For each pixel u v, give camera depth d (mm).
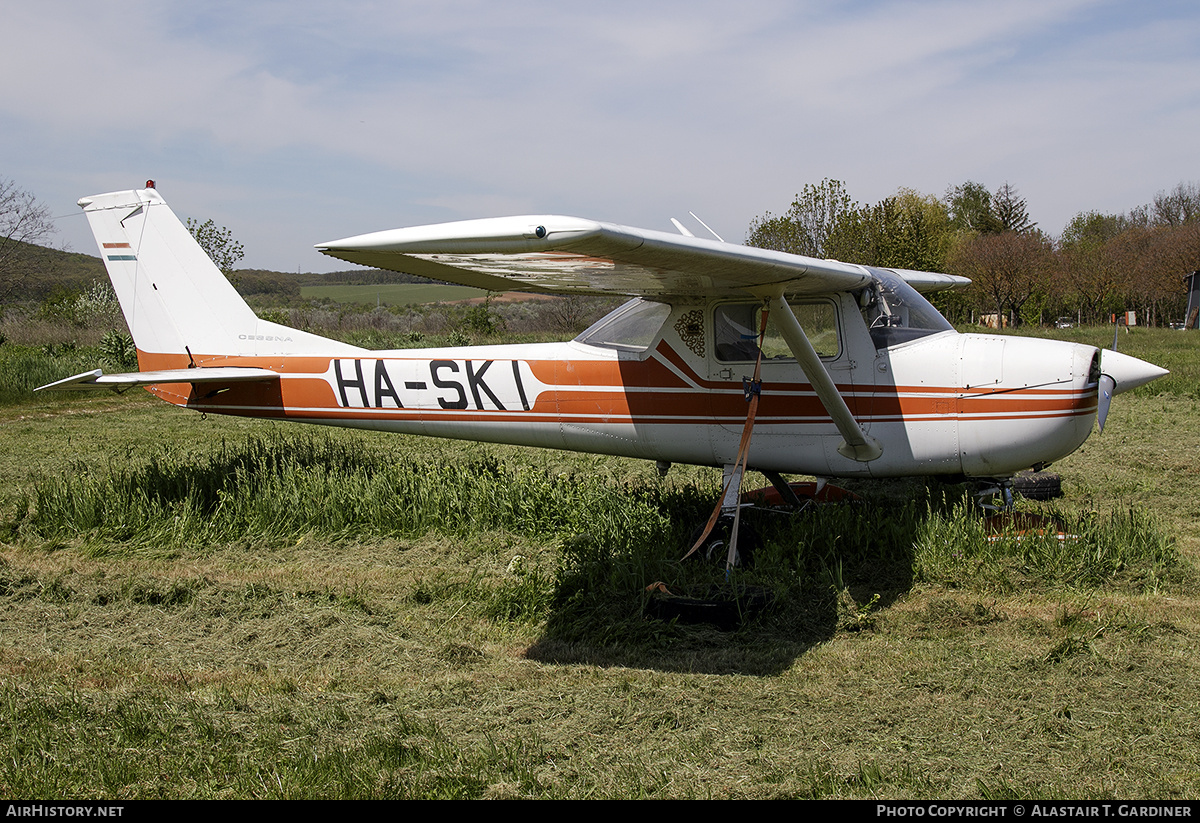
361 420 6453
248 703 3213
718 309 5332
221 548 5316
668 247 3459
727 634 3900
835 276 4520
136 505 5633
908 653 3637
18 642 3877
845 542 4918
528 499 5691
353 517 5730
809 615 4059
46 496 5766
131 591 4445
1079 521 5043
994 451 4902
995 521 4984
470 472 6402
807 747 2854
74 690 3320
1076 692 3221
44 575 4699
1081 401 4746
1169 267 46938
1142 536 4691
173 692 3307
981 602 4168
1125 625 3826
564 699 3236
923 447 5016
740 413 5355
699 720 3057
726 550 4891
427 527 5621
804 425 5199
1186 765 2693
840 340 5098
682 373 5465
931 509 5516
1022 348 4863
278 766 2709
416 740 2908
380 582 4656
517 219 3133
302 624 4059
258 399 6648
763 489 6238
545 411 5891
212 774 2678
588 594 4223
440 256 3770
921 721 3025
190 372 6160
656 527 5086
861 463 5148
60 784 2615
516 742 2855
